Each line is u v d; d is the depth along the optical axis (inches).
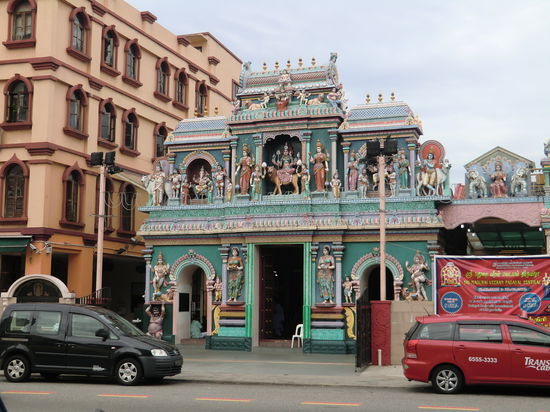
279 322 1210.0
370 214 1068.5
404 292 1043.9
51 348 713.0
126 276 1627.7
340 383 721.6
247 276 1110.4
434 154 1067.3
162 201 1197.7
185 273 1192.8
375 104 1116.5
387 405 576.1
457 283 874.1
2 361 724.7
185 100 1704.0
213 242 1149.1
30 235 1220.5
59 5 1279.5
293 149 1149.7
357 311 831.7
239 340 1096.8
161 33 1619.1
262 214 1109.7
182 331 1182.9
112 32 1425.9
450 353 649.0
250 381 738.8
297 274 1277.1
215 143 1182.3
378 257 1063.6
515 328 645.3
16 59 1266.0
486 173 1061.8
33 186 1237.1
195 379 754.2
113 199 1422.2
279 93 1141.7
